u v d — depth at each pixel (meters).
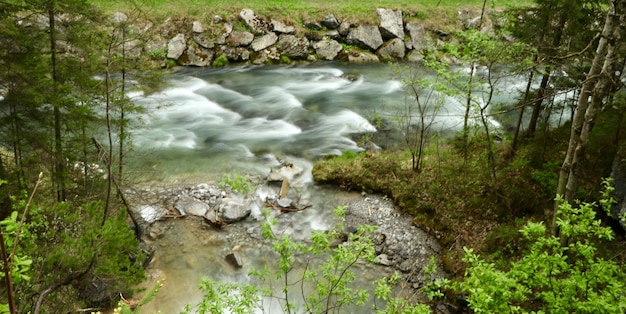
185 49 29.48
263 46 30.70
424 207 15.27
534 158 15.18
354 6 33.62
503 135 17.53
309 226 15.16
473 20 33.34
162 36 29.36
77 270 8.51
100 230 8.87
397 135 21.14
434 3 35.56
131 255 12.73
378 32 32.22
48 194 12.20
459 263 12.90
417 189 16.03
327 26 32.09
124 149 18.33
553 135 16.39
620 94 13.38
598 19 13.46
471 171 15.80
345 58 31.41
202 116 23.28
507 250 12.55
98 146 12.21
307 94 26.03
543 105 16.36
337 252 6.99
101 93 12.59
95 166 13.97
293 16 32.16
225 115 23.56
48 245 8.60
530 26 14.05
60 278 8.34
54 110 11.99
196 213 15.53
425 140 20.14
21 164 11.88
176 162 18.92
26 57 11.18
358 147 20.28
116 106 13.00
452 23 33.66
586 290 6.28
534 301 9.12
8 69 10.74
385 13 32.88
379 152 19.42
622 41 12.23
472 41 13.47
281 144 20.81
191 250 14.05
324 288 7.36
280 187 17.33
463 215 14.49
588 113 9.66
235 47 30.23
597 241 11.48
